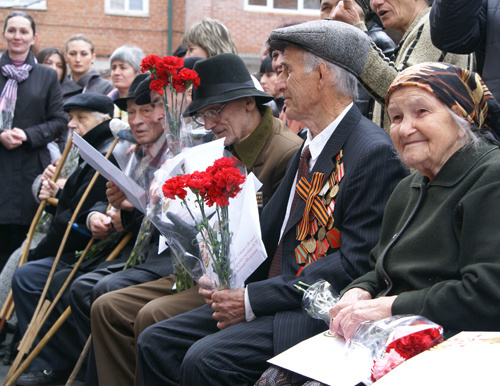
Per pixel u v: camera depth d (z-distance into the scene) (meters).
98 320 3.30
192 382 2.38
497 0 2.82
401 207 2.24
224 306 2.54
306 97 2.69
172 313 3.02
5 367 4.48
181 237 2.86
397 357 1.73
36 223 4.89
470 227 1.91
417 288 2.02
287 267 2.67
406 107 2.09
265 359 2.41
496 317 1.81
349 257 2.43
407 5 3.16
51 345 4.13
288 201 2.89
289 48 2.71
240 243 2.55
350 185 2.49
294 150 3.27
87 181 4.52
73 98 4.87
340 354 1.95
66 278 4.23
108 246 4.25
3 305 4.94
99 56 13.82
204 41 4.49
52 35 13.63
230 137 3.34
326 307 2.32
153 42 14.05
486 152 2.03
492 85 2.83
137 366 2.85
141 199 3.61
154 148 3.71
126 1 13.88
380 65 2.75
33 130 5.86
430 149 2.06
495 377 1.41
